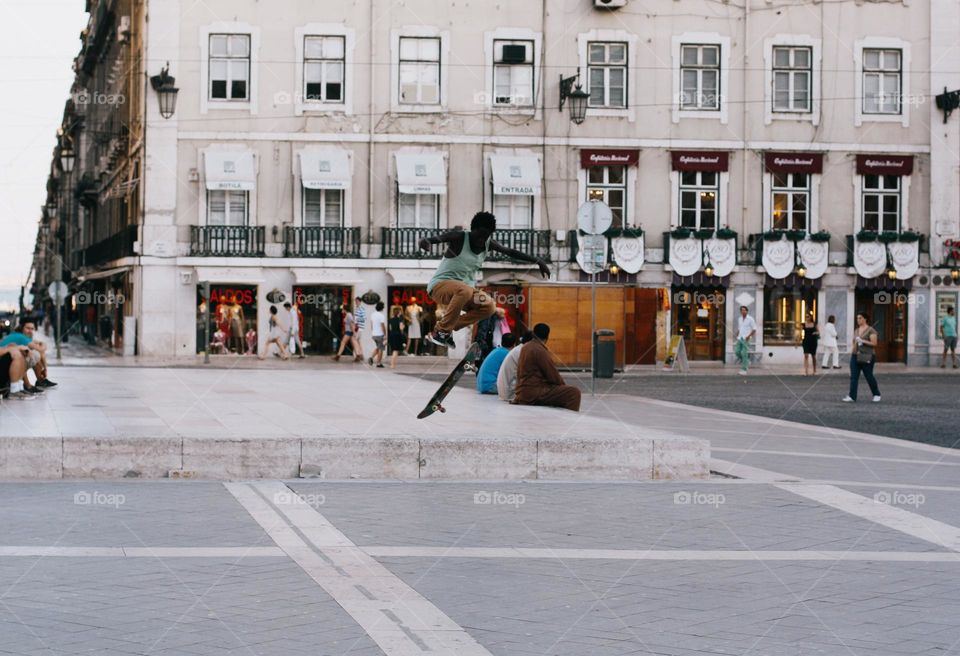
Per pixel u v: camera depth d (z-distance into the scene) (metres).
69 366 32.69
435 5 39.66
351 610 6.92
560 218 39.94
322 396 19.58
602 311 35.09
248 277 38.59
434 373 31.75
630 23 40.16
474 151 39.75
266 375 28.20
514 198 39.94
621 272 39.69
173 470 11.90
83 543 8.76
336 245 39.00
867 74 41.06
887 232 40.66
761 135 40.59
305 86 39.31
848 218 40.91
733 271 40.16
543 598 7.33
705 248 39.91
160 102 38.25
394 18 39.53
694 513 10.54
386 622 6.67
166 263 38.50
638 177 40.16
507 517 10.18
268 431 12.80
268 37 39.09
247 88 39.06
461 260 10.87
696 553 8.80
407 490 11.53
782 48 40.78
